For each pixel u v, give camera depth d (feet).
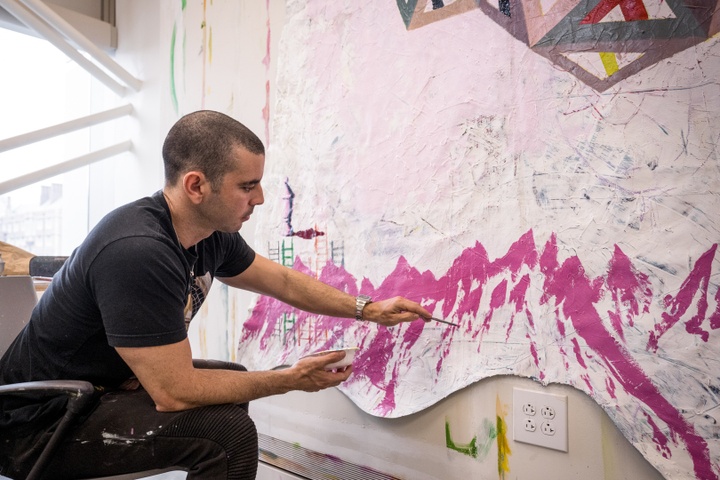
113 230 3.11
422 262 3.95
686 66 2.87
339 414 4.51
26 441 3.20
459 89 3.78
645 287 2.99
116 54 7.56
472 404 3.69
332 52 4.60
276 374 3.32
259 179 3.36
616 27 3.10
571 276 3.26
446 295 3.81
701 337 2.81
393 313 3.84
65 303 3.21
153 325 2.98
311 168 4.75
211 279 3.92
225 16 5.77
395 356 4.09
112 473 3.14
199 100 6.09
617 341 3.07
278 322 4.93
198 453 3.09
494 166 3.59
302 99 4.85
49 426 3.20
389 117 4.18
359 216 4.36
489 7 3.63
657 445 2.92
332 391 4.57
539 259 3.39
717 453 2.73
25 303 4.11
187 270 3.43
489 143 3.62
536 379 3.37
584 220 3.22
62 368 3.33
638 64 3.03
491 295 3.59
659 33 2.96
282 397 5.03
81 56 6.63
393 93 4.16
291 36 4.96
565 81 3.30
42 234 8.46
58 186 8.55
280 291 4.14
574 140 3.26
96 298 3.06
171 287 3.07
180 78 6.37
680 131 2.89
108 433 3.10
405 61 4.09
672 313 2.90
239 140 3.22
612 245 3.11
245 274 4.16
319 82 4.70
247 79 5.51
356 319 4.11
